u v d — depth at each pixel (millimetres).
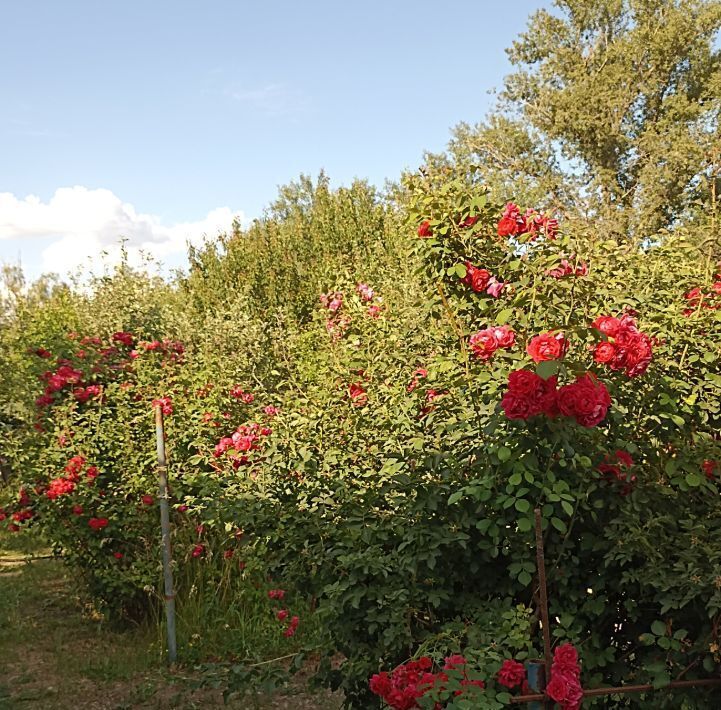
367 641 3076
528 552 2650
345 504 3420
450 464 2883
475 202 3102
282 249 15008
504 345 2781
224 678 4047
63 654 5359
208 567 5602
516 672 2354
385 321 4996
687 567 2393
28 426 6672
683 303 3189
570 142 26125
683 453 2635
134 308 8086
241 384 6262
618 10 26906
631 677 2607
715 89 24734
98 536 5656
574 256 3027
